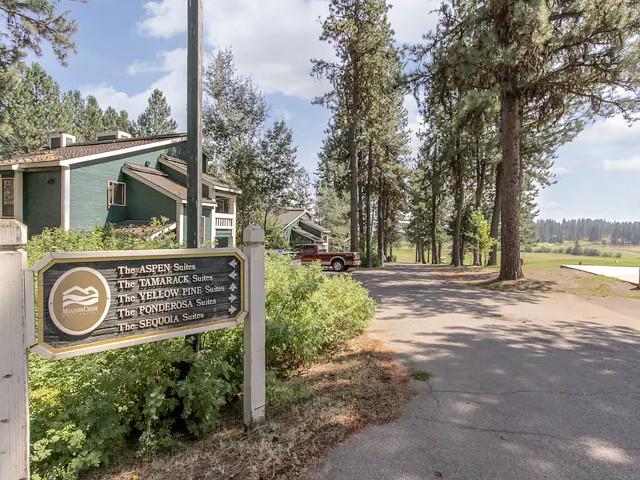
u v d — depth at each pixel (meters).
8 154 38.22
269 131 28.92
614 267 17.50
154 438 3.10
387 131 26.59
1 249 2.13
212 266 3.20
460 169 28.75
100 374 3.13
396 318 8.20
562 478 2.63
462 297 11.06
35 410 2.98
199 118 3.90
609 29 11.20
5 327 2.12
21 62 15.99
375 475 2.67
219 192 23.16
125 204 18.94
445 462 2.83
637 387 4.27
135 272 2.78
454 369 4.87
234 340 4.28
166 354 3.27
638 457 2.89
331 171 41.06
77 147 21.81
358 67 23.59
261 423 3.44
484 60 12.65
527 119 20.45
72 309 2.46
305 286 5.54
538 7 10.80
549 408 3.74
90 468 2.88
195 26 3.86
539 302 10.09
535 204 46.28
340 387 4.31
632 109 12.88
